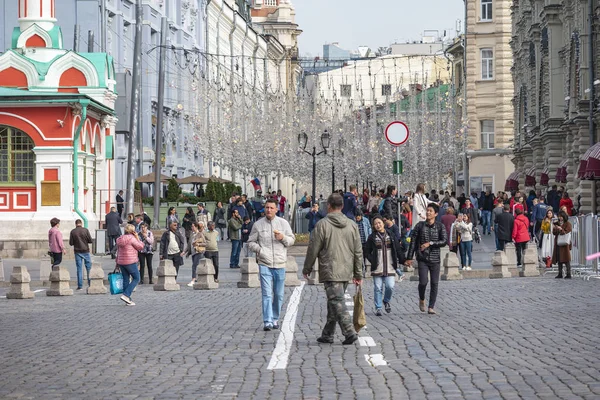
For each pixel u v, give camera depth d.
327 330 18.56
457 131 89.88
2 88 50.59
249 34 120.00
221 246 60.97
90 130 52.28
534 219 47.88
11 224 48.72
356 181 92.12
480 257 46.91
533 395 12.81
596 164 49.34
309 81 153.12
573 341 18.05
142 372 15.48
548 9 69.50
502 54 101.81
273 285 21.23
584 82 59.34
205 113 79.81
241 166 80.56
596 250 35.75
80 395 13.57
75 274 40.22
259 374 15.07
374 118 87.25
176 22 86.44
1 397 13.46
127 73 59.75
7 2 67.56
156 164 58.28
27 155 49.25
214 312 25.28
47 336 20.47
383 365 15.66
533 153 78.44
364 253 24.19
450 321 22.02
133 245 28.17
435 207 24.06
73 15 66.81
